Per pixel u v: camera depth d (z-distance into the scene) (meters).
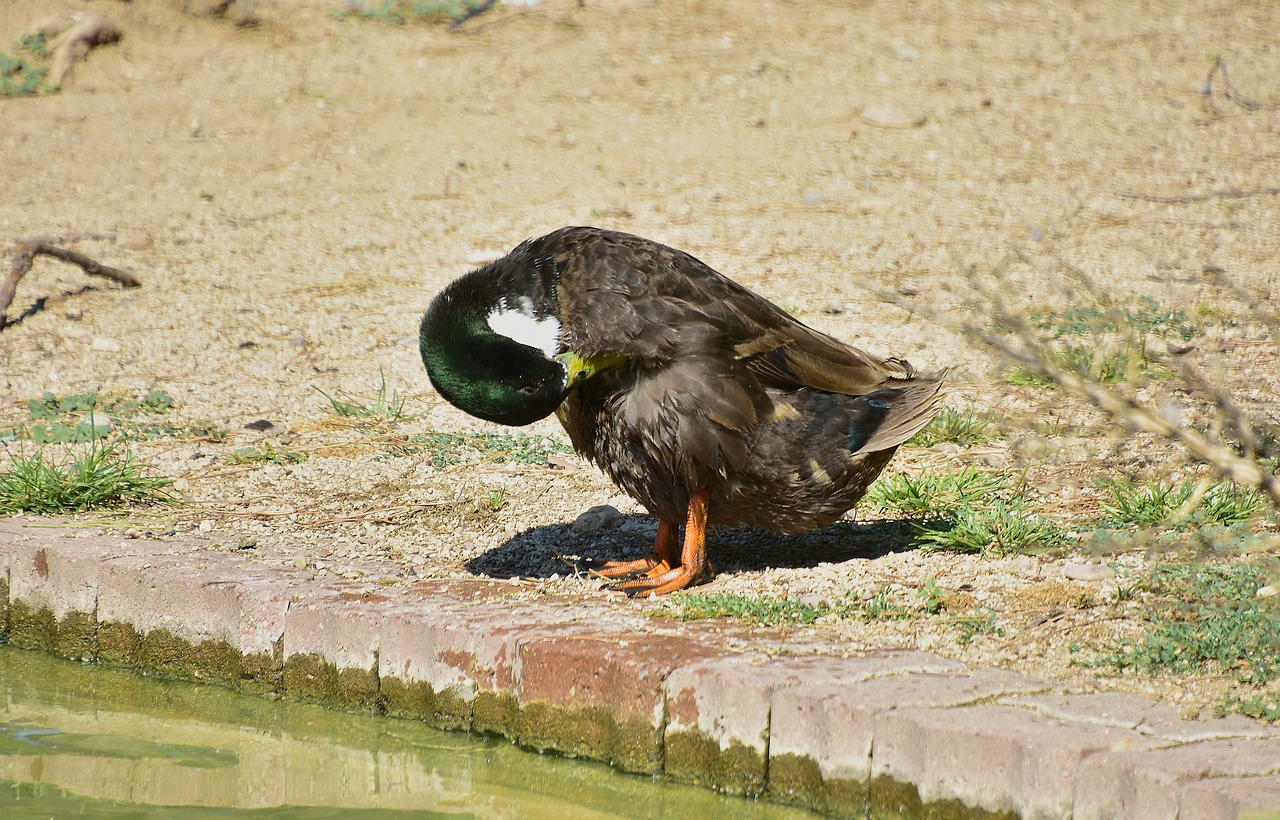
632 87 24.83
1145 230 18.53
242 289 18.03
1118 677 7.57
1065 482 11.41
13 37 27.22
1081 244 18.12
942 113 23.16
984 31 26.61
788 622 8.59
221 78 26.11
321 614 9.16
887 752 7.03
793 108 23.62
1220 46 25.23
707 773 7.69
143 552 10.41
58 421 13.94
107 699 9.63
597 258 9.16
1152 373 13.59
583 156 22.27
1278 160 20.81
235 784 8.19
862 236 18.78
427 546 10.77
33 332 16.56
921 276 17.33
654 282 9.08
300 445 13.43
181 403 14.59
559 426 13.95
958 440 12.73
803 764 7.34
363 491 12.20
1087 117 22.70
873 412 9.51
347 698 9.09
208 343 16.28
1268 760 6.36
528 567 10.26
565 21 28.06
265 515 11.54
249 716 9.29
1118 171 20.75
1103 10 27.45
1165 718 6.91
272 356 15.95
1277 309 15.44
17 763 8.49
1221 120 22.31
